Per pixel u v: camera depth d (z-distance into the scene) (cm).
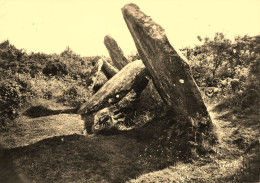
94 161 537
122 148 589
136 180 471
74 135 661
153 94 773
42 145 603
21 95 886
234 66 938
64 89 1049
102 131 671
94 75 1048
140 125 709
